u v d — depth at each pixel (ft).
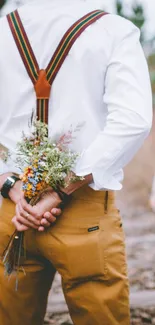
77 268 7.38
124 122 7.04
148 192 35.45
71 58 7.25
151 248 20.42
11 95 7.59
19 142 7.36
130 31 7.30
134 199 33.32
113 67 7.20
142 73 7.27
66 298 7.70
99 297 7.48
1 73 7.63
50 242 7.41
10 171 7.84
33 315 8.22
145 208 30.37
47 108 7.39
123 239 7.84
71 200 7.43
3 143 7.79
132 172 40.98
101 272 7.42
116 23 7.31
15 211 7.61
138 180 38.99
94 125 7.34
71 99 7.29
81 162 7.14
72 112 7.29
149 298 13.60
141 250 20.16
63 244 7.36
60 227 7.41
